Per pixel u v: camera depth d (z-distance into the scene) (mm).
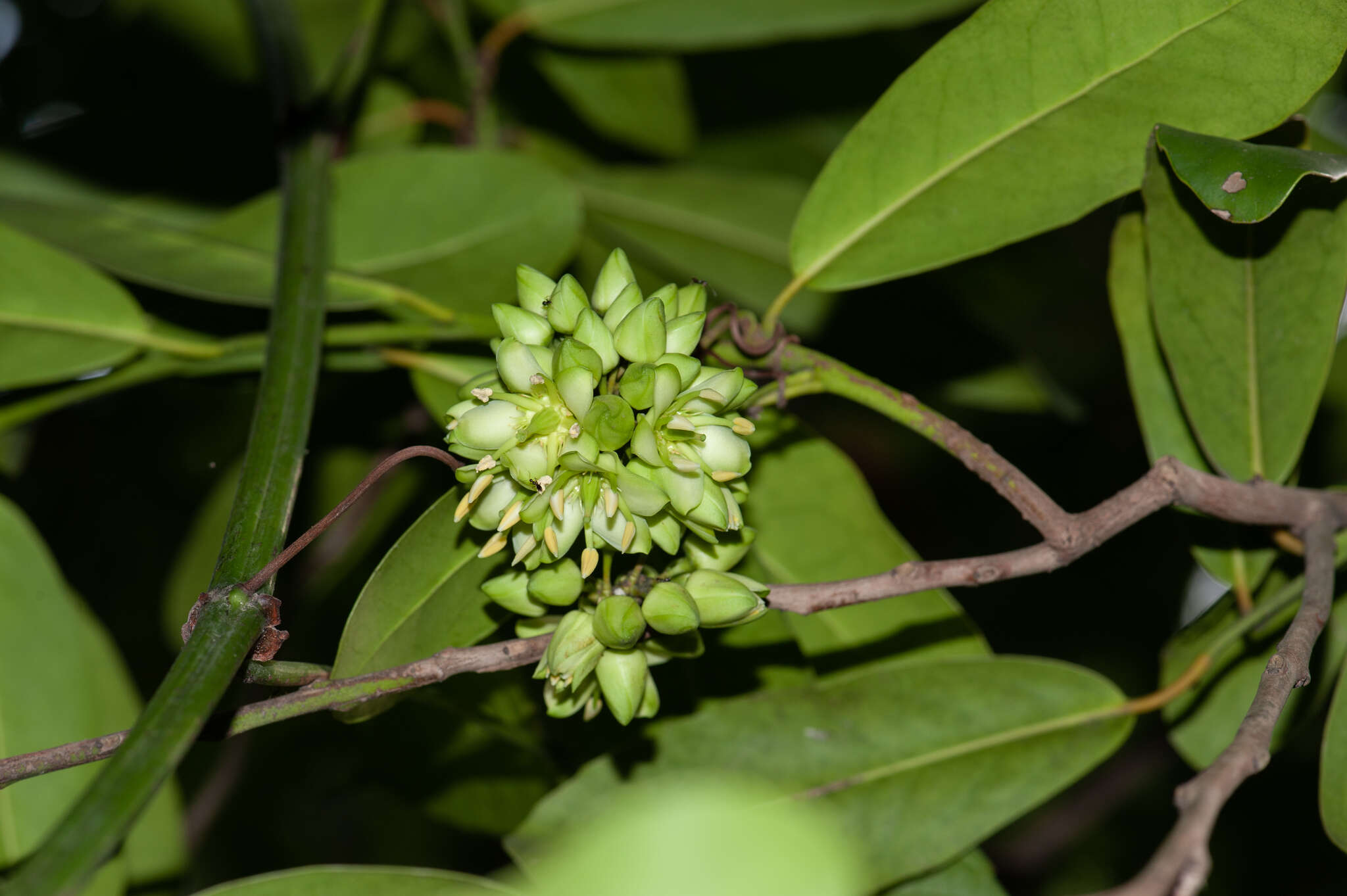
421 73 890
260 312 801
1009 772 741
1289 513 734
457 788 783
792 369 732
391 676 697
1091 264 880
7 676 766
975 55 738
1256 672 770
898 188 748
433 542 717
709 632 754
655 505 692
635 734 744
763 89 901
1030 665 749
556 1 849
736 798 637
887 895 746
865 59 892
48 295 771
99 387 781
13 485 913
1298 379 748
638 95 872
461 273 803
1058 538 712
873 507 772
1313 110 878
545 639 703
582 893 635
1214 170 708
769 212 858
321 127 805
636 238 857
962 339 853
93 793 661
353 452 871
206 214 862
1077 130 738
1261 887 1010
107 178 861
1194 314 746
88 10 880
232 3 863
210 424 949
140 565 982
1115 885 1019
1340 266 735
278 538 706
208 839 1051
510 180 810
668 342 704
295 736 865
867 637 766
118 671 786
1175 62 729
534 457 693
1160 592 1021
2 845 750
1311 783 999
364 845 1112
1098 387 938
